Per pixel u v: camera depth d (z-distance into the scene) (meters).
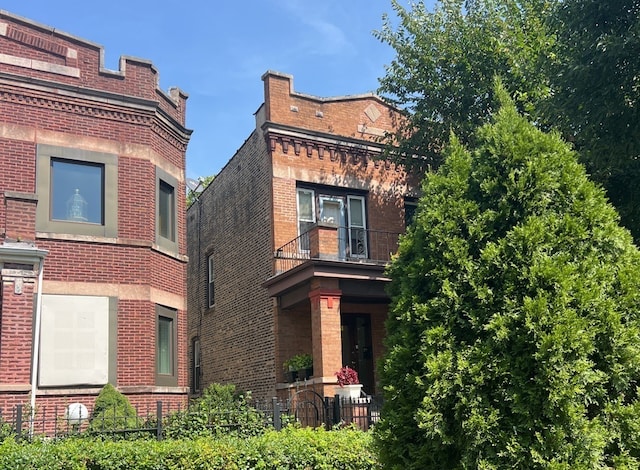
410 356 5.32
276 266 17.19
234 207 20.14
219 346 20.34
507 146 5.50
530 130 5.59
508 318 4.84
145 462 8.32
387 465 5.34
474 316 5.04
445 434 4.89
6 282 11.98
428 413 4.89
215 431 10.59
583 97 8.62
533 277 4.86
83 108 14.33
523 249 5.03
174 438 10.16
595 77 8.38
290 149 18.09
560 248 5.07
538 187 5.25
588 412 4.85
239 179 19.92
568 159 5.43
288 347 16.92
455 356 4.99
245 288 18.84
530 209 5.24
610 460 4.71
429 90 16.70
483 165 5.59
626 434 4.70
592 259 5.02
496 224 5.35
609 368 4.79
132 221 14.48
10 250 11.93
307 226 18.03
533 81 15.03
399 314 5.59
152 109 15.09
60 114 14.06
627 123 8.33
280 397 16.34
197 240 23.44
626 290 4.98
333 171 18.62
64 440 9.09
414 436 5.20
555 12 9.92
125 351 13.87
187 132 16.62
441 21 17.05
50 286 13.23
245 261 18.98
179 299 15.73
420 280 5.52
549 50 14.69
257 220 18.39
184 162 16.59
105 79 14.76
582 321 4.73
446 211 5.52
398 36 17.39
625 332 4.78
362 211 19.06
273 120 17.97
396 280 5.90
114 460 8.26
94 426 10.66
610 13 8.48
